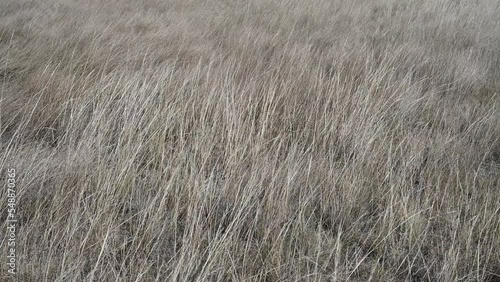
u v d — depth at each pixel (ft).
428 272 10.25
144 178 12.49
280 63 21.31
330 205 12.28
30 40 22.67
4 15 26.96
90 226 10.11
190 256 9.82
